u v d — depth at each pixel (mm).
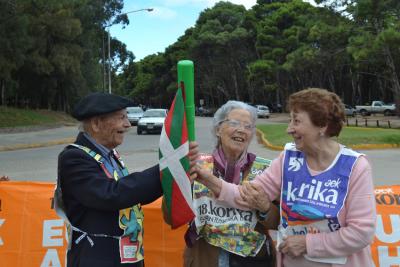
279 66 50688
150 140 22047
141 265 2598
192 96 2457
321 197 2363
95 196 2361
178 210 2377
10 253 4027
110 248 2475
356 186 2324
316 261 2391
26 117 35875
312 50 40250
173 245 3951
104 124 2531
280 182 2592
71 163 2439
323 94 2396
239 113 2830
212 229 2793
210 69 64312
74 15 45281
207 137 22234
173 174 2361
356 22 34469
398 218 3885
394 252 3850
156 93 86750
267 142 18500
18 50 33875
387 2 30422
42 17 38938
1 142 22375
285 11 52125
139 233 2602
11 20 32625
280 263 2574
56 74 44125
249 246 2785
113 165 2609
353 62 41219
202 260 2857
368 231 2281
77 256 2488
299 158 2492
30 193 4109
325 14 35875
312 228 2393
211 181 2668
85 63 48844
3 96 40000
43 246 4035
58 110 50000
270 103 66562
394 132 21719
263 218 2725
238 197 2650
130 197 2352
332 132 2400
